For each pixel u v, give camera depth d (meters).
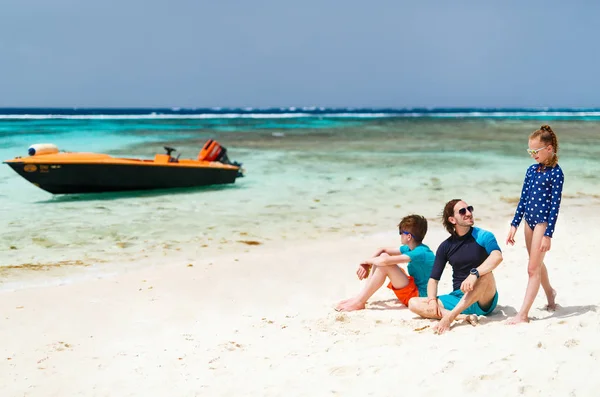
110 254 8.02
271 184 14.60
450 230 5.07
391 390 3.63
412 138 32.41
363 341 4.56
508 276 6.46
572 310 4.96
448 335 4.55
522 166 18.47
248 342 4.74
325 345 4.54
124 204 11.95
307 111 149.12
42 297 6.14
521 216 4.95
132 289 6.42
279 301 6.02
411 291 5.52
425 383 3.67
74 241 8.76
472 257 4.96
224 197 12.73
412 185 14.41
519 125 49.69
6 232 9.32
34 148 12.84
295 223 10.05
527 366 3.73
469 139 31.47
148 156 21.98
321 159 20.62
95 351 4.68
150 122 57.09
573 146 25.28
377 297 6.00
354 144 27.86
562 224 9.45
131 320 5.45
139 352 4.63
